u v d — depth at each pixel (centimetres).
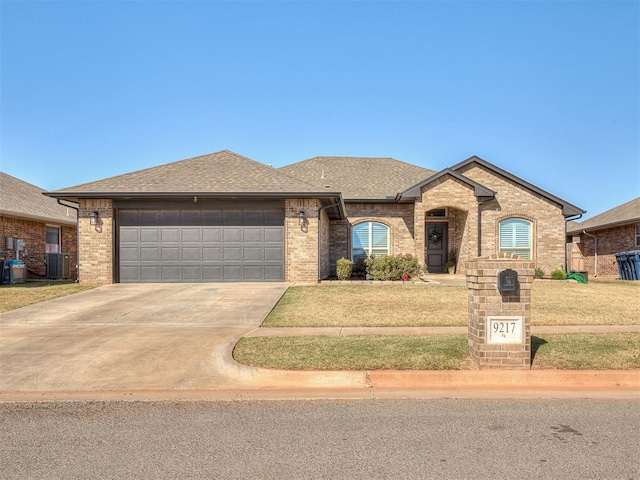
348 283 1566
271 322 936
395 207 2066
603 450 397
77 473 362
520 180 2020
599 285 1664
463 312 1038
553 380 588
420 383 587
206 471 363
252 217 1609
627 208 2452
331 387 586
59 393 566
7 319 990
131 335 841
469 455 388
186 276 1602
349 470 363
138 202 1592
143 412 501
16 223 1905
